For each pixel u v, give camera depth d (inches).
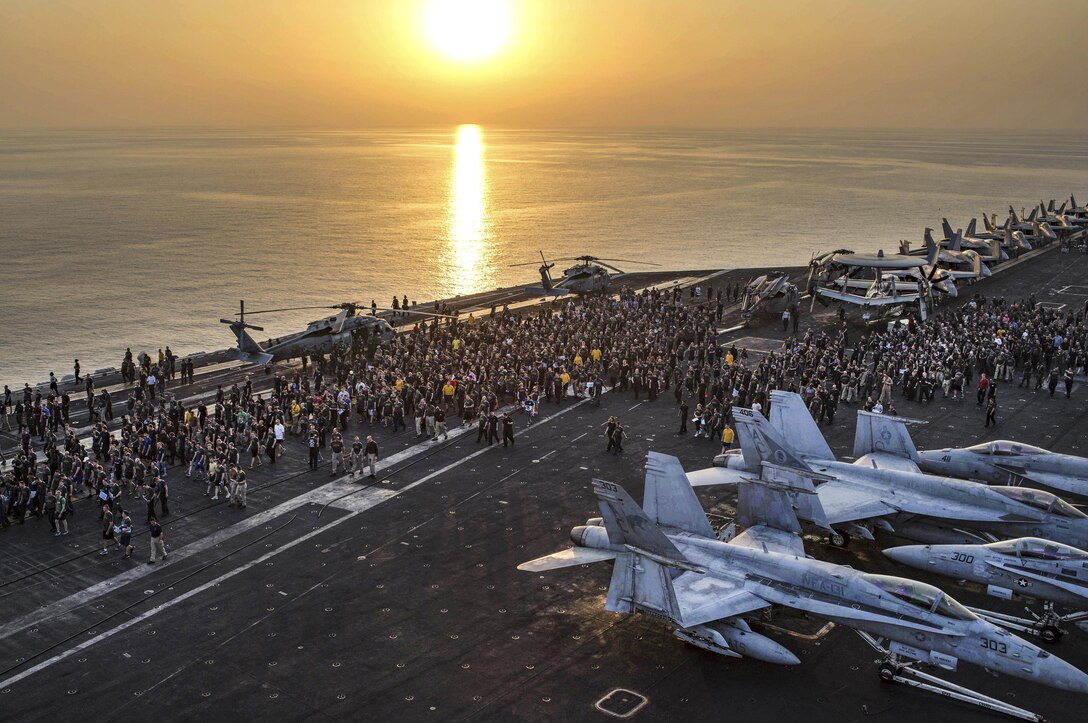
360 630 1157.1
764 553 1107.3
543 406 2199.8
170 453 1811.0
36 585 1286.9
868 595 1016.2
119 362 3486.7
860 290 3132.4
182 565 1350.9
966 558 1167.6
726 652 1026.7
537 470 1752.0
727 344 2765.7
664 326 2743.6
